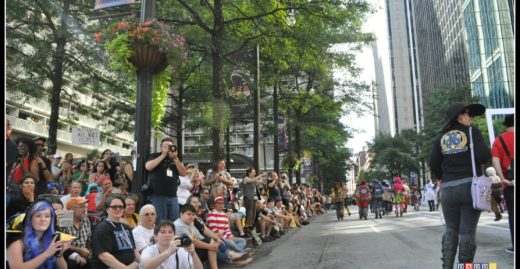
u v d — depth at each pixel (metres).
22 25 17.06
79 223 6.14
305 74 25.83
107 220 5.41
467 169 4.61
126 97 21.12
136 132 6.53
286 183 16.98
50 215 4.53
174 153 6.73
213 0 15.37
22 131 37.56
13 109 38.06
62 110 44.28
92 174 9.23
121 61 6.54
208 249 6.89
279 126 23.16
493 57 72.38
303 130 30.05
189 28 15.52
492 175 10.45
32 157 7.30
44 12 16.64
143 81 6.59
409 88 138.38
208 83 20.03
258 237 10.62
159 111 7.05
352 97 26.64
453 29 83.81
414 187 29.91
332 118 30.03
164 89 7.12
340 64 23.27
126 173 9.04
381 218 19.78
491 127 10.80
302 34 15.04
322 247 9.35
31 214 4.43
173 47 6.58
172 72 7.30
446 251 4.74
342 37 20.77
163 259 4.96
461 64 78.94
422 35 110.81
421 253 7.60
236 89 14.59
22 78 18.38
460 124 4.85
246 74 15.00
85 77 20.41
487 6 74.25
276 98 23.44
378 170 75.75
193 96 21.11
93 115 24.20
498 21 72.44
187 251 5.18
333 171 62.66
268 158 39.41
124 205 5.55
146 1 6.72
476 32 75.00
